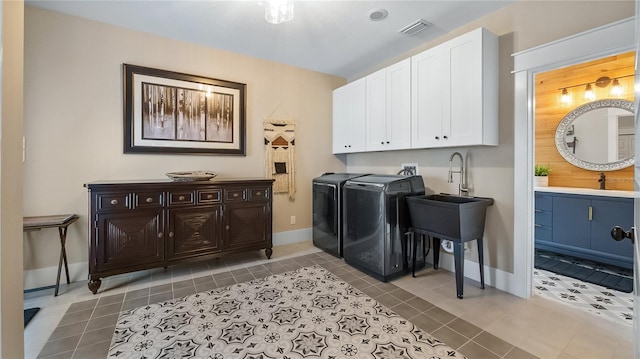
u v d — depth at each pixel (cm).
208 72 312
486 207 241
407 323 185
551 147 365
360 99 346
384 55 333
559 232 319
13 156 101
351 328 179
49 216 238
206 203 272
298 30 272
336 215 320
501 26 234
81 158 253
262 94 349
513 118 228
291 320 188
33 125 234
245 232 296
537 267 294
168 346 161
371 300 217
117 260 233
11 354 99
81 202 253
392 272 257
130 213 238
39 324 183
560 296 226
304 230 388
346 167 420
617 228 100
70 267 250
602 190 305
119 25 265
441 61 249
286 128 366
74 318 190
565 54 198
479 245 238
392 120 300
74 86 249
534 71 217
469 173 262
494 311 201
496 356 153
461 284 221
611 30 179
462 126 234
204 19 254
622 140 312
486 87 224
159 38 285
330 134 406
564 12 201
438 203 229
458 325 183
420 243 279
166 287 239
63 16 244
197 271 276
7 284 96
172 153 292
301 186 383
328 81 402
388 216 254
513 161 229
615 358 151
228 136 324
